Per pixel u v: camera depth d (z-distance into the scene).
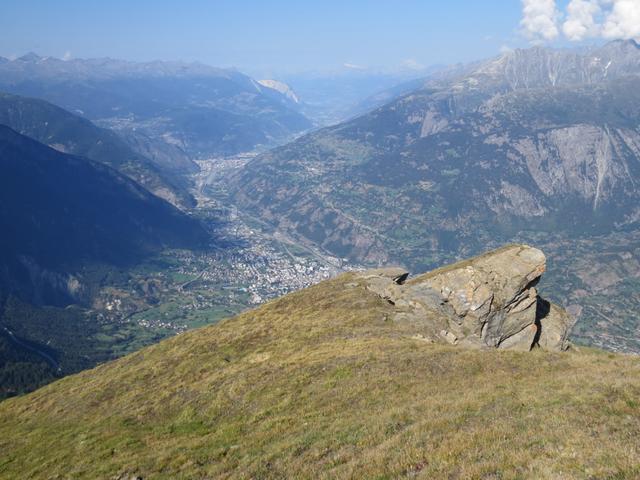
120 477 29.41
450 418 25.53
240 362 48.09
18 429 48.38
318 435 27.77
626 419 22.81
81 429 41.88
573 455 18.88
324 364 41.22
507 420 24.36
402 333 50.00
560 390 28.67
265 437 30.23
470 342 52.03
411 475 19.77
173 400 42.22
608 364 36.41
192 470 27.66
